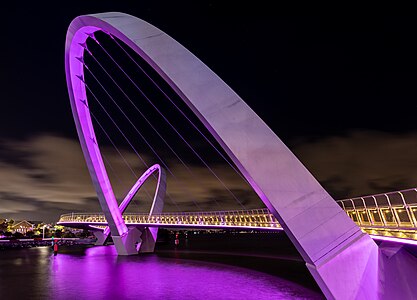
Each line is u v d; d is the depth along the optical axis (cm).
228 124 898
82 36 2414
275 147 884
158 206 4962
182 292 1912
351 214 1689
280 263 3188
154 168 6241
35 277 2539
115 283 2234
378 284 818
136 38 1141
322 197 863
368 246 859
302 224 837
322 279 800
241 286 2030
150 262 3428
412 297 888
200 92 945
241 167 878
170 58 1032
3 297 1847
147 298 1788
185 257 3909
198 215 3603
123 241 4181
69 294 1911
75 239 11081
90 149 3597
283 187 853
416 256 1128
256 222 2920
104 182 3900
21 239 9494
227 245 7181
